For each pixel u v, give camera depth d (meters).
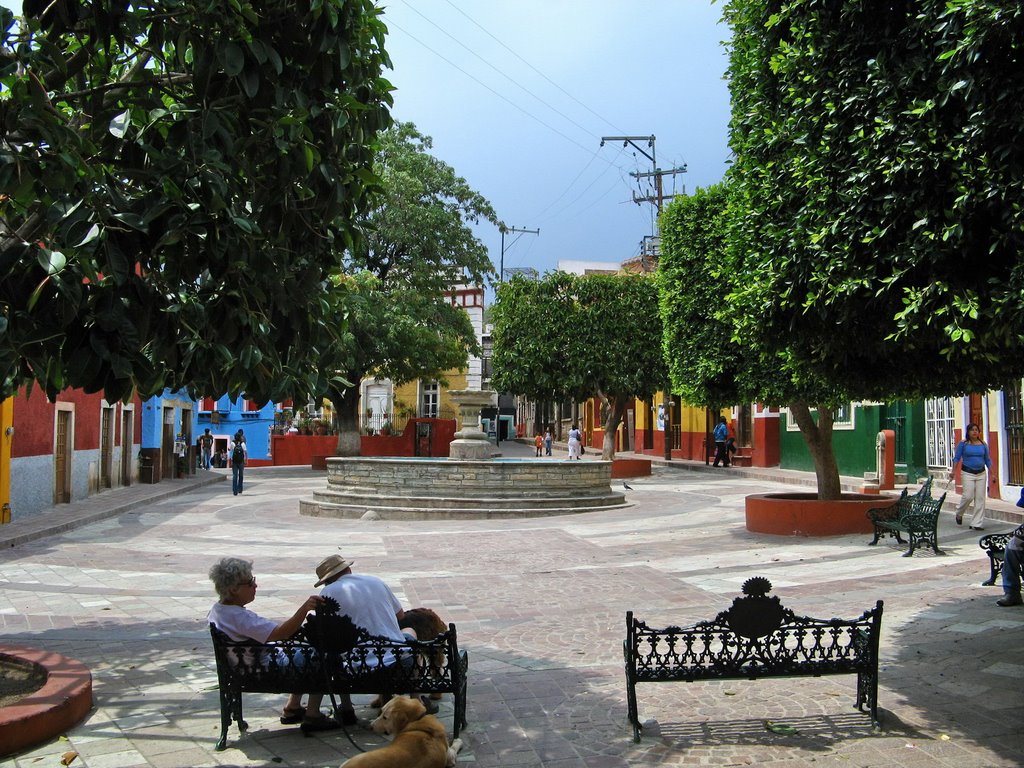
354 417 34.09
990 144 4.47
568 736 5.00
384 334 30.66
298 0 5.30
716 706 5.45
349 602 5.21
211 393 5.36
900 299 4.98
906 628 7.21
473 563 11.38
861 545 11.72
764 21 6.27
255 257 5.16
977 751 4.60
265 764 4.63
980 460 12.97
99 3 4.80
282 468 36.19
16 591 9.56
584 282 27.12
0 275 4.23
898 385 6.11
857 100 5.10
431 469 17.61
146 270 5.11
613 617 8.07
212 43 5.07
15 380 4.94
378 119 6.10
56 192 4.58
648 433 39.69
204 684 6.08
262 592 9.45
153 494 21.80
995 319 4.41
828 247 5.20
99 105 5.44
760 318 5.86
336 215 5.53
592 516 16.78
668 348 14.22
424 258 33.09
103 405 22.47
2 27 4.51
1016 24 4.13
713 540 12.89
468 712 5.45
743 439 30.64
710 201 13.23
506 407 73.62
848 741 4.78
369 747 4.86
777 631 5.04
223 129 5.05
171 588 9.75
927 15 4.70
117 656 6.84
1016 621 7.30
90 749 4.85
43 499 17.56
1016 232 4.34
